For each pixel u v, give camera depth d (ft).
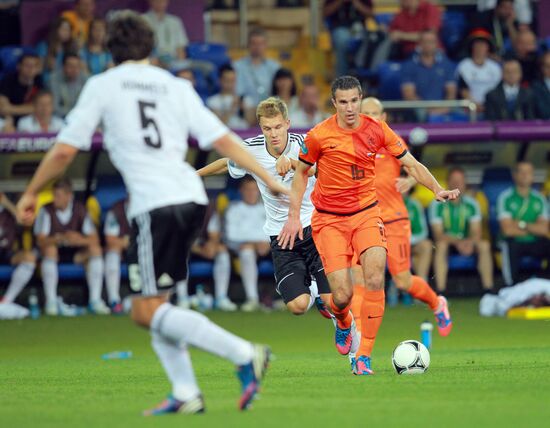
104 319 193.26
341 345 102.32
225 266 209.67
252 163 69.77
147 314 69.67
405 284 125.08
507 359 114.21
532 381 89.71
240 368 69.00
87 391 88.53
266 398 78.28
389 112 223.71
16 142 201.67
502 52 248.93
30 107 214.90
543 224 212.84
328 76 258.98
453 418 66.08
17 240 207.41
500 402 74.43
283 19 269.64
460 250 212.23
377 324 97.91
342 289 96.27
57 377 104.53
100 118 69.36
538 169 226.58
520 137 213.25
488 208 221.66
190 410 68.59
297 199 96.22
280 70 223.10
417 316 189.26
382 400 76.33
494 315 190.08
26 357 136.15
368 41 243.19
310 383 90.58
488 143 221.46
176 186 68.90
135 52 70.44
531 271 218.38
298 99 229.45
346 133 95.71
